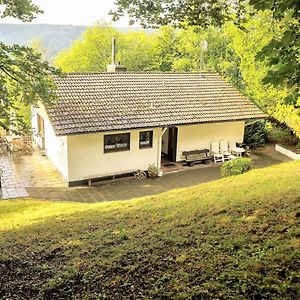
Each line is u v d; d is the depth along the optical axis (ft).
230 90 62.34
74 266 16.89
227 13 23.11
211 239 18.33
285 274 13.67
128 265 16.33
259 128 64.03
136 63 104.53
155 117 50.49
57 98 37.32
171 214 24.61
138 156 51.03
